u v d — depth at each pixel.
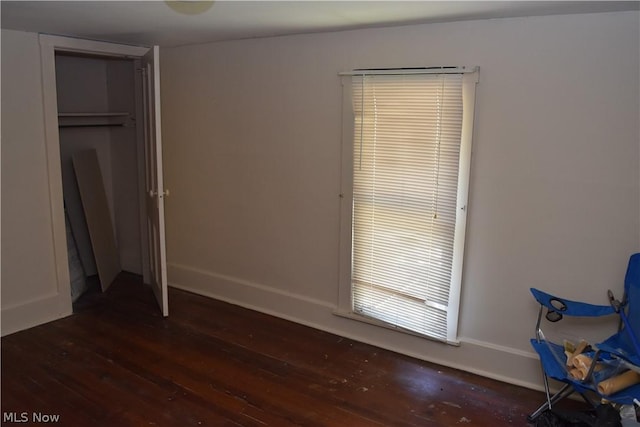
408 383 3.06
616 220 2.67
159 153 3.68
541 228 2.86
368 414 2.76
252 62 3.75
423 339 3.33
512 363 3.06
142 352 3.38
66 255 3.86
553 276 2.88
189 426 2.62
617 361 2.42
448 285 3.15
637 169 2.59
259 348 3.48
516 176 2.87
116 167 4.76
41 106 3.60
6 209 3.49
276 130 3.74
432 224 3.15
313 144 3.58
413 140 3.12
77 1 2.45
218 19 2.92
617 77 2.56
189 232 4.42
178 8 2.61
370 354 3.42
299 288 3.87
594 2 2.31
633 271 2.52
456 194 3.02
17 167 3.52
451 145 2.99
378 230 3.38
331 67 3.40
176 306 4.16
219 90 3.97
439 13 2.66
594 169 2.68
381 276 3.43
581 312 2.63
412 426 2.66
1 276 3.52
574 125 2.69
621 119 2.58
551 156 2.77
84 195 4.34
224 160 4.07
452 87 2.93
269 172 3.84
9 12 2.74
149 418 2.69
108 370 3.15
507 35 2.77
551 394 2.94
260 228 3.98
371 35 3.20
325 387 3.01
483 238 3.03
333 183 3.54
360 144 3.33
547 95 2.73
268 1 2.41
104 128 4.71
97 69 4.56
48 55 3.57
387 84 3.15
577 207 2.75
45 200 3.70
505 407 2.83
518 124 2.82
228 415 2.73
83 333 3.63
